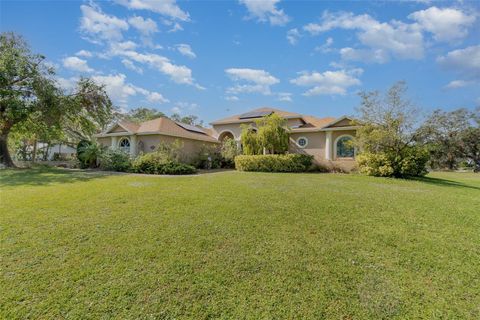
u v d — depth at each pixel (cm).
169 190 972
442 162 4081
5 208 684
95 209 685
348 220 621
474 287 354
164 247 455
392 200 856
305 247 466
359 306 311
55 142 2970
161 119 2438
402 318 293
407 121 1566
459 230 571
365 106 1636
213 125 2858
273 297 324
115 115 2652
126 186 1059
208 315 291
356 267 400
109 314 289
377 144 1617
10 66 1748
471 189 1257
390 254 446
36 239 480
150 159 1742
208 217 625
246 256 427
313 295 330
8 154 2016
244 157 1997
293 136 2334
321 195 906
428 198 916
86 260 404
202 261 408
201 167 2345
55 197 824
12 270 371
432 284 360
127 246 457
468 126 3806
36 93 1855
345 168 1842
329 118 2428
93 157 2002
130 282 348
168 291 331
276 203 771
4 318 280
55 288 332
